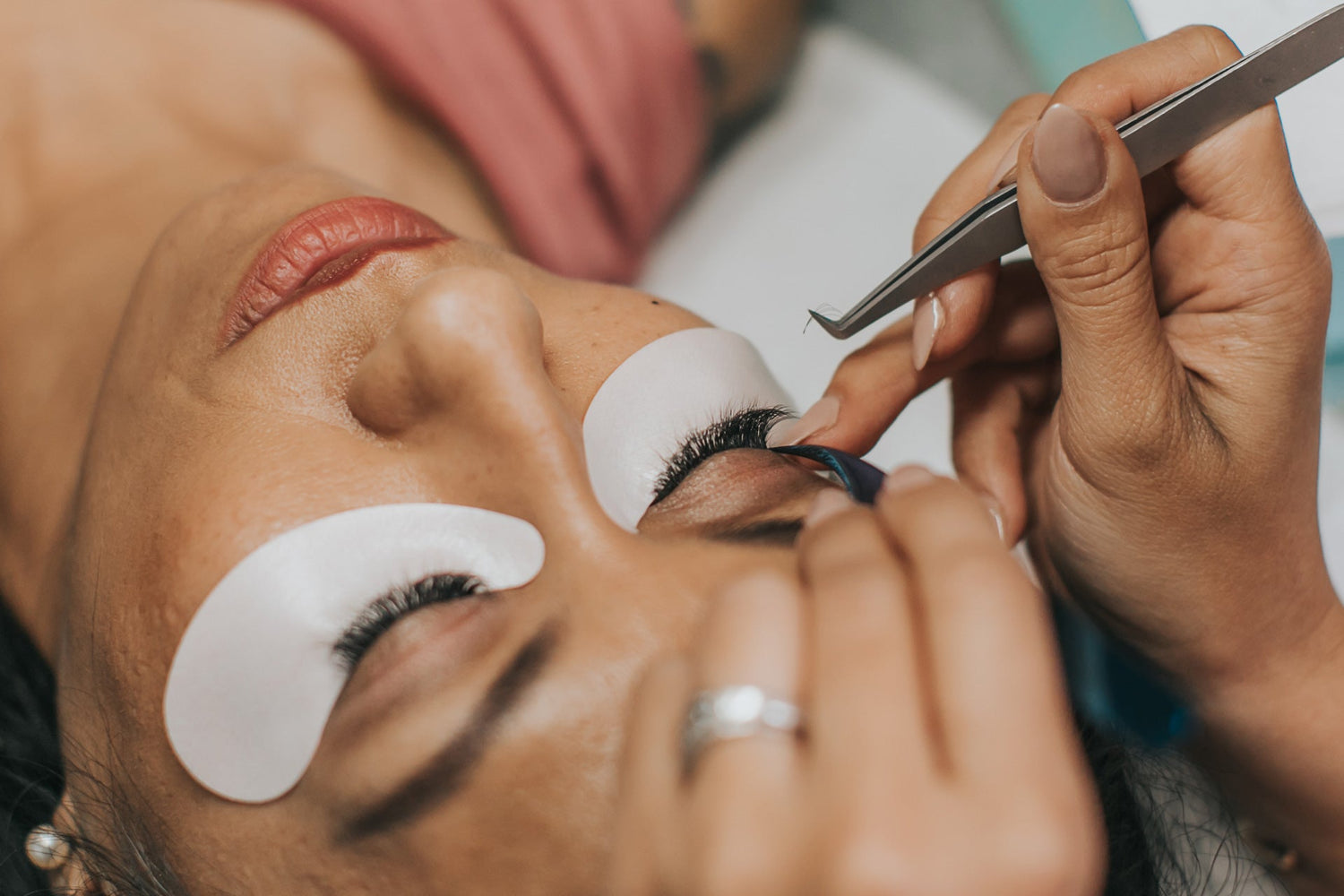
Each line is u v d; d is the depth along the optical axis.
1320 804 0.87
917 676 0.34
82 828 0.80
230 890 0.70
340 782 0.64
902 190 1.33
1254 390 0.71
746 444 0.79
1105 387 0.69
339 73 1.26
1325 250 0.68
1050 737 0.32
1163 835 0.89
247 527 0.65
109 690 0.72
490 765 0.61
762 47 1.31
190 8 1.24
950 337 0.74
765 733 0.35
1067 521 0.81
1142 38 1.04
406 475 0.66
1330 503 1.16
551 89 1.28
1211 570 0.78
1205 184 0.67
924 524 0.38
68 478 1.01
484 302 0.64
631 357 0.77
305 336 0.71
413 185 1.27
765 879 0.32
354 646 0.64
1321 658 0.82
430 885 0.64
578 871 0.62
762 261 1.33
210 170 1.18
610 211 1.32
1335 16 0.58
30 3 1.22
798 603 0.37
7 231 1.14
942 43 1.30
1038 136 0.58
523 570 0.65
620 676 0.61
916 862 0.29
